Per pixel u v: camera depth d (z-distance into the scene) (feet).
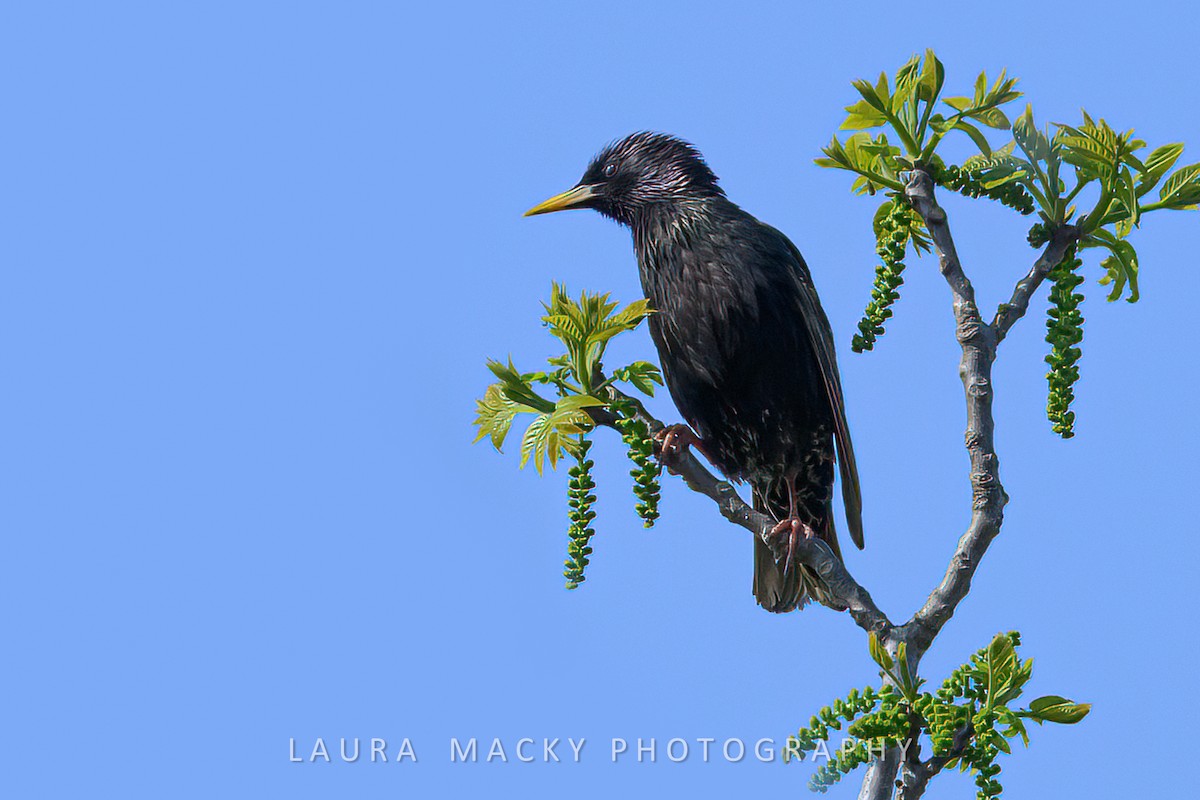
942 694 23.03
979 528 24.22
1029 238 26.55
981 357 24.93
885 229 27.40
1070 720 22.21
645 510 24.58
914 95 26.03
